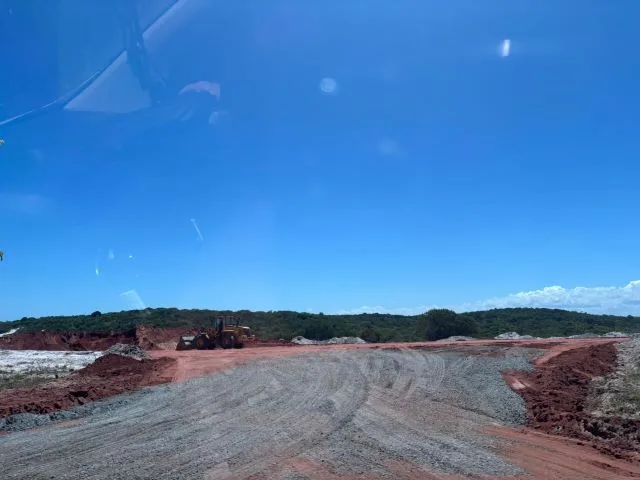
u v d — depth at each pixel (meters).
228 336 40.44
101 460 10.38
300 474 9.52
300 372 22.72
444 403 16.09
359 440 11.81
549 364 25.05
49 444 11.58
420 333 61.34
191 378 21.86
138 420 13.96
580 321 81.31
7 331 64.69
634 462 10.50
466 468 9.92
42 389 19.12
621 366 23.75
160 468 9.87
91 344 45.12
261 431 12.66
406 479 9.31
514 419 14.13
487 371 22.36
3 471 9.76
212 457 10.55
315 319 76.00
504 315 84.75
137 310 75.50
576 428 12.96
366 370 22.97
